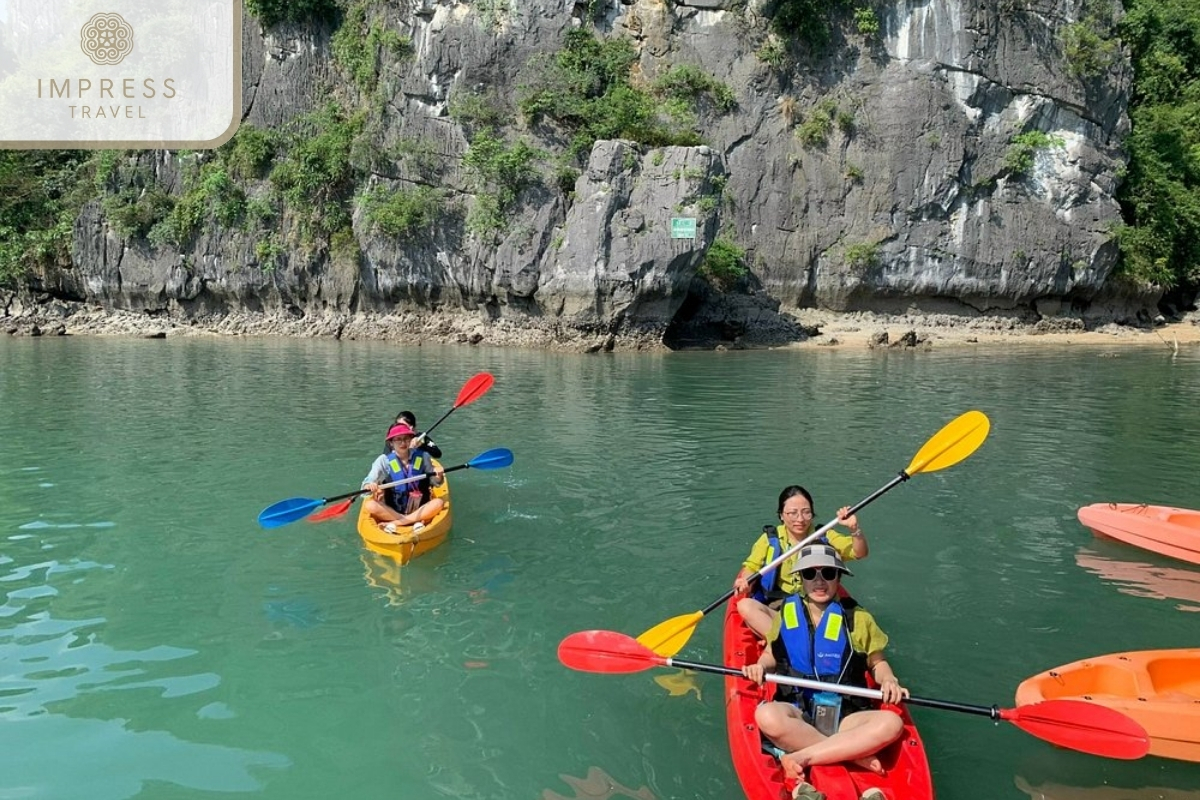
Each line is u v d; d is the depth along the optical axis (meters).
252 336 28.00
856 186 27.67
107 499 8.12
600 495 8.35
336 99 30.09
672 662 4.25
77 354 21.52
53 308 31.84
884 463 9.70
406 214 24.89
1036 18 27.84
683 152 22.56
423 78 25.77
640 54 27.92
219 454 9.95
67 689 4.56
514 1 25.89
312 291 28.42
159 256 30.06
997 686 4.70
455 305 26.06
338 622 5.44
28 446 10.35
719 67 27.89
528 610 5.66
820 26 27.55
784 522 5.27
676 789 3.76
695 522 7.55
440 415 12.52
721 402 13.92
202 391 14.81
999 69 27.62
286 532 7.20
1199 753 3.89
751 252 27.64
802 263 27.73
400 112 26.22
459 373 17.48
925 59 27.50
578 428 11.60
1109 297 30.33
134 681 4.66
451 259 25.20
